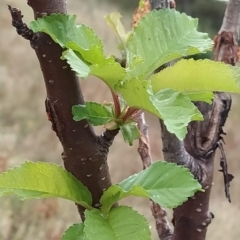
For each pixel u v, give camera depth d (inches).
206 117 15.3
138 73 10.8
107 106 10.9
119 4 141.3
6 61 116.5
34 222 64.4
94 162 11.2
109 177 11.5
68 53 9.2
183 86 10.5
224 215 84.2
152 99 9.0
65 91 10.7
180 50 11.1
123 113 10.6
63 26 10.2
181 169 10.4
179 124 8.5
